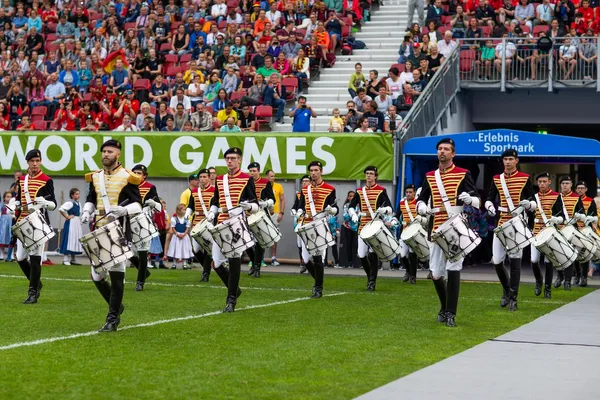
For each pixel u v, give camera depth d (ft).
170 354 28.91
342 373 25.99
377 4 96.63
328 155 71.67
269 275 62.18
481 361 28.04
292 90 81.71
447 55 79.87
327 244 47.06
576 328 35.68
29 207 42.80
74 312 39.70
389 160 69.97
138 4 99.66
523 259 85.51
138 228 49.08
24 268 43.91
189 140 75.10
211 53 86.74
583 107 78.13
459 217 35.73
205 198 56.03
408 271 57.67
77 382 24.53
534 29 81.30
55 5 105.50
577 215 52.29
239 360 27.94
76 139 77.51
